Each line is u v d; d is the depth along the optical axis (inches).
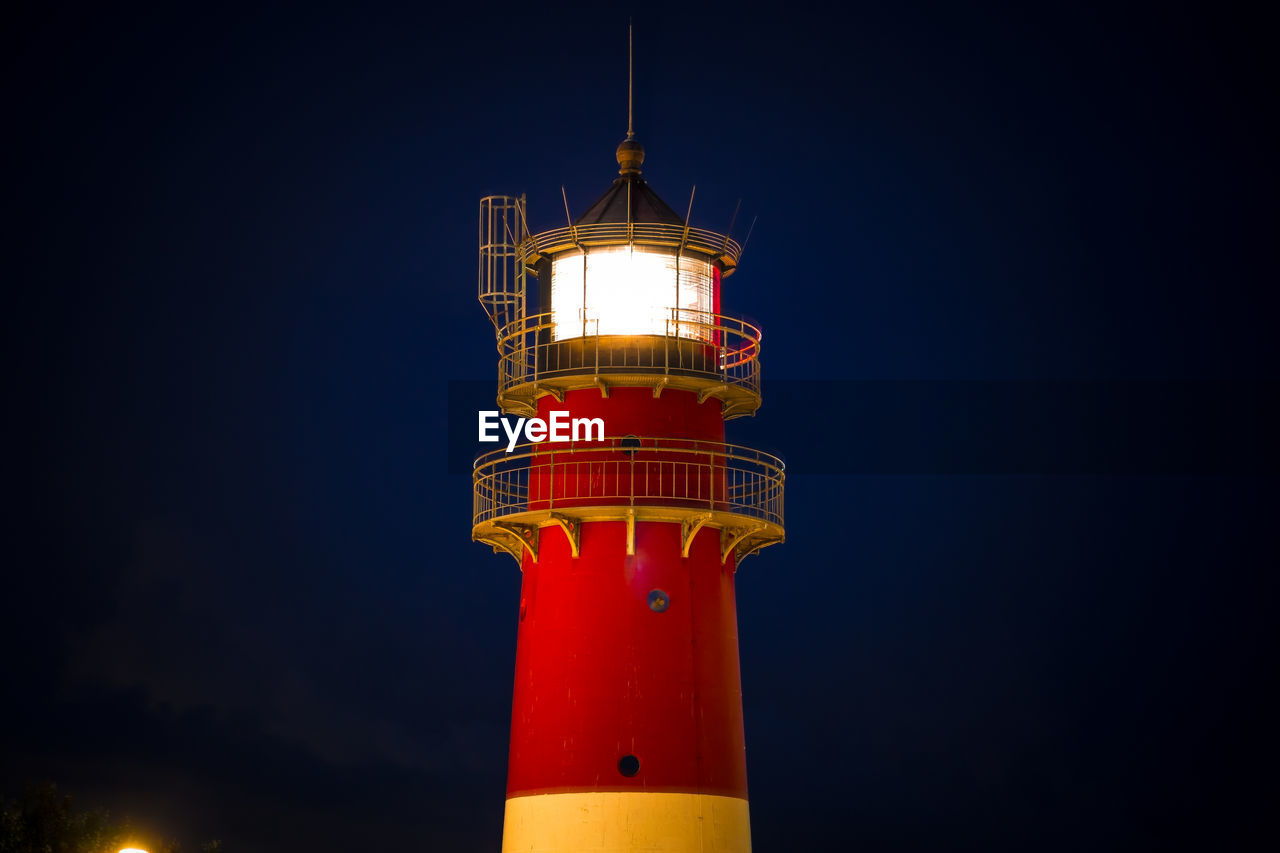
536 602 1588.3
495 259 1699.1
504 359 1669.5
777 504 1638.8
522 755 1553.9
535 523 1590.8
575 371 1588.3
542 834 1515.7
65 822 1567.4
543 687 1551.4
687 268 1617.9
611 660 1536.7
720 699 1560.0
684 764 1520.7
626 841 1498.5
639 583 1551.4
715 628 1573.6
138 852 1416.1
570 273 1615.4
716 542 1598.2
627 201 1635.1
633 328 1587.1
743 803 1565.0
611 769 1513.3
